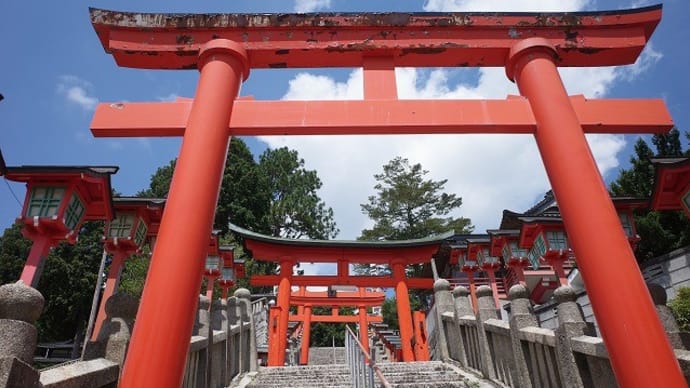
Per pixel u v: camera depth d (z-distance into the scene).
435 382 9.08
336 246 19.16
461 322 10.79
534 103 5.99
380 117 6.01
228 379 9.73
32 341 3.08
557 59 6.64
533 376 6.73
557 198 5.33
